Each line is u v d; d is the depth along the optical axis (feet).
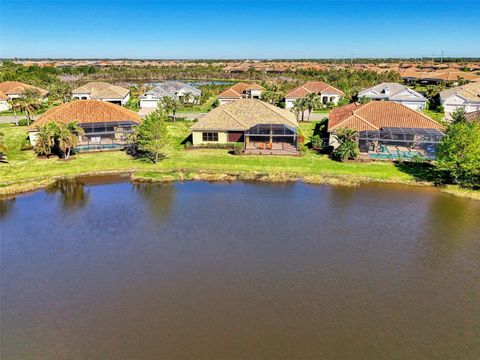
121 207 133.28
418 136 185.88
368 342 72.33
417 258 102.01
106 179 159.02
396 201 139.03
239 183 156.04
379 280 92.02
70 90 352.28
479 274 95.35
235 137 200.75
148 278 92.02
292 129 190.60
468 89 324.39
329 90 348.18
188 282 90.48
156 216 126.31
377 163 174.29
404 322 77.87
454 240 111.65
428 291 88.17
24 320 77.82
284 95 353.31
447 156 150.30
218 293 86.48
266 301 83.87
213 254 102.99
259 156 183.42
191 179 159.53
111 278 92.02
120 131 200.64
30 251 104.37
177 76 631.56
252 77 608.60
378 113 204.95
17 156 178.60
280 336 73.56
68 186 151.64
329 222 122.52
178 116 284.82
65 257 101.40
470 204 136.67
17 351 69.97
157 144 169.07
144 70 650.02
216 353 69.36
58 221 122.52
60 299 84.33
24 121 245.65
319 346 71.20
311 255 102.78
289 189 150.10
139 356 68.80
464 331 75.61
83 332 74.59
